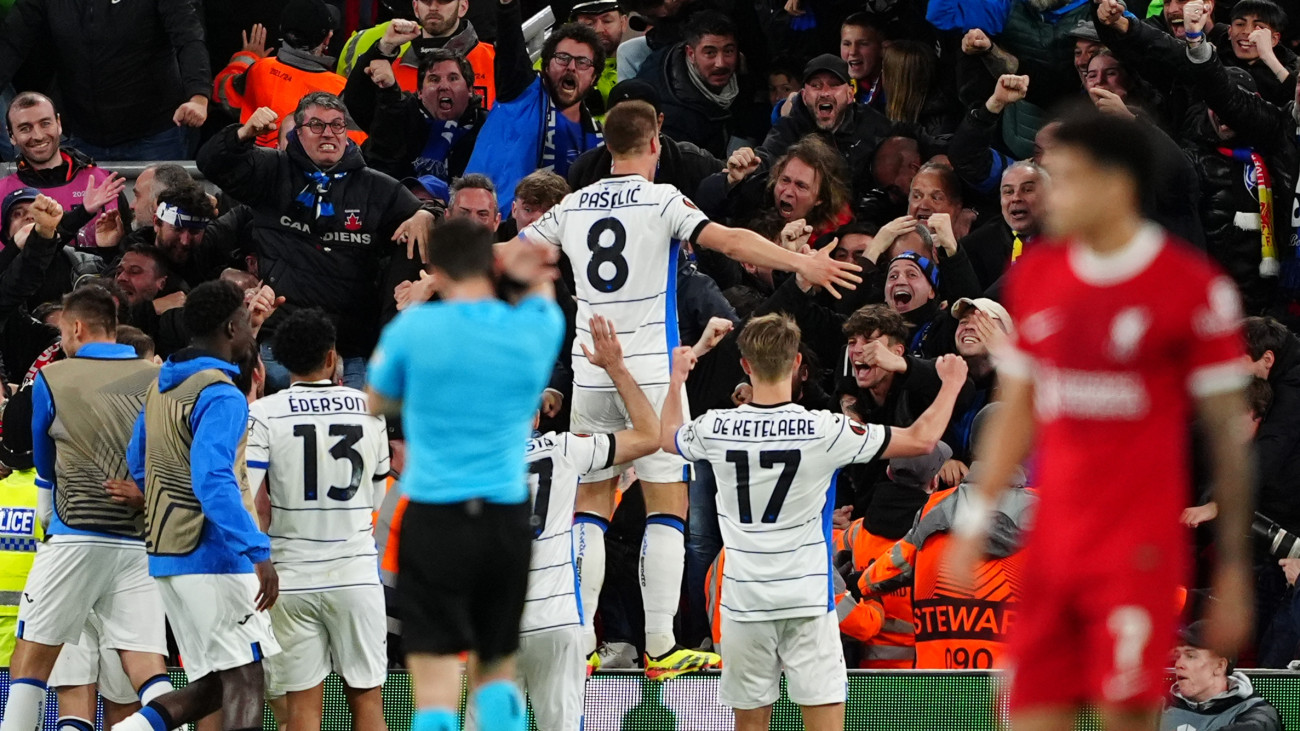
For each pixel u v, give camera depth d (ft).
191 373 81.05
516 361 62.18
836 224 113.50
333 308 112.16
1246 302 116.67
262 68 137.18
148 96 140.77
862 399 100.58
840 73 122.11
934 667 89.25
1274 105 117.60
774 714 90.63
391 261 111.45
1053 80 123.44
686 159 116.88
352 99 127.34
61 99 147.33
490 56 136.36
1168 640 50.75
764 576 80.69
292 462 83.25
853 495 104.27
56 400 86.38
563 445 81.10
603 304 83.76
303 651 84.17
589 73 122.62
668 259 83.56
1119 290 50.37
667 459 85.56
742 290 110.42
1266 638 94.68
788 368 81.30
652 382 83.35
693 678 88.63
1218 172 116.26
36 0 139.74
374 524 93.76
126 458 86.02
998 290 105.70
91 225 125.90
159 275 113.91
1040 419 52.80
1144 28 112.47
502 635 63.05
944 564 88.33
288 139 112.57
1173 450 50.80
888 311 99.86
